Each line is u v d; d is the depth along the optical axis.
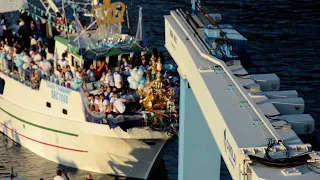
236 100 17.78
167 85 34.12
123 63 35.69
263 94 18.19
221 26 23.69
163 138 33.88
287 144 15.27
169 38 24.83
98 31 36.28
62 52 36.81
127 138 34.09
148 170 35.38
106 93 34.41
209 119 18.52
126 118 33.62
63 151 36.72
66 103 35.69
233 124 16.44
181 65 22.84
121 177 35.91
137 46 35.94
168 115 33.69
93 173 36.38
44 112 36.97
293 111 17.66
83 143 35.72
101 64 35.41
